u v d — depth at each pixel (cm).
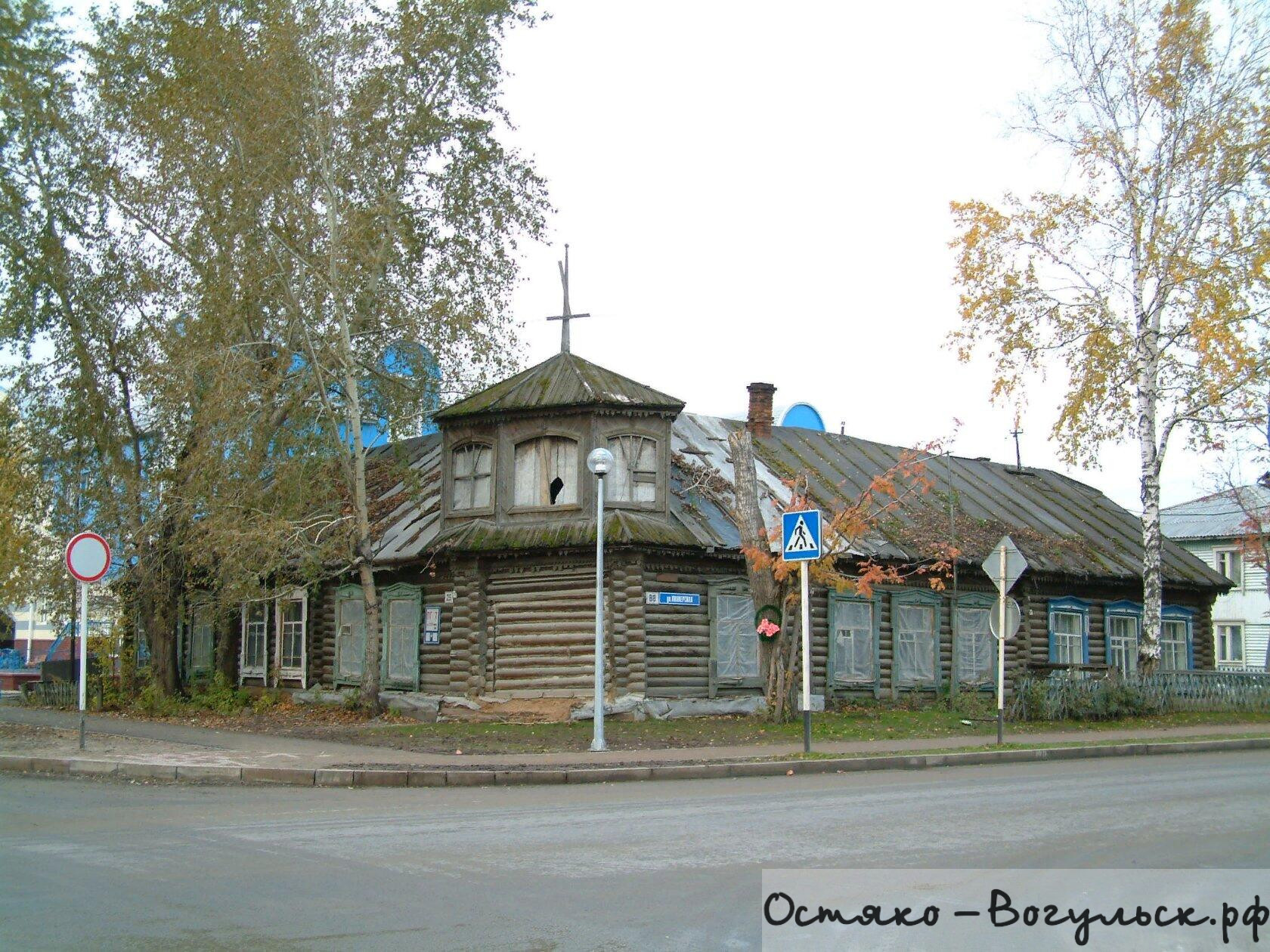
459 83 2714
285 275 2370
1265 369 2661
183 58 2430
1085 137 2775
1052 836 1056
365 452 3088
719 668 2455
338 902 805
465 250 2803
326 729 2150
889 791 1406
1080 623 3272
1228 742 2111
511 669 2392
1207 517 5572
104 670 3145
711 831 1087
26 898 820
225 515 2264
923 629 2902
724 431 3042
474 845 1020
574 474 2398
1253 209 2683
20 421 2847
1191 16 2675
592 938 715
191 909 786
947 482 3366
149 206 2573
